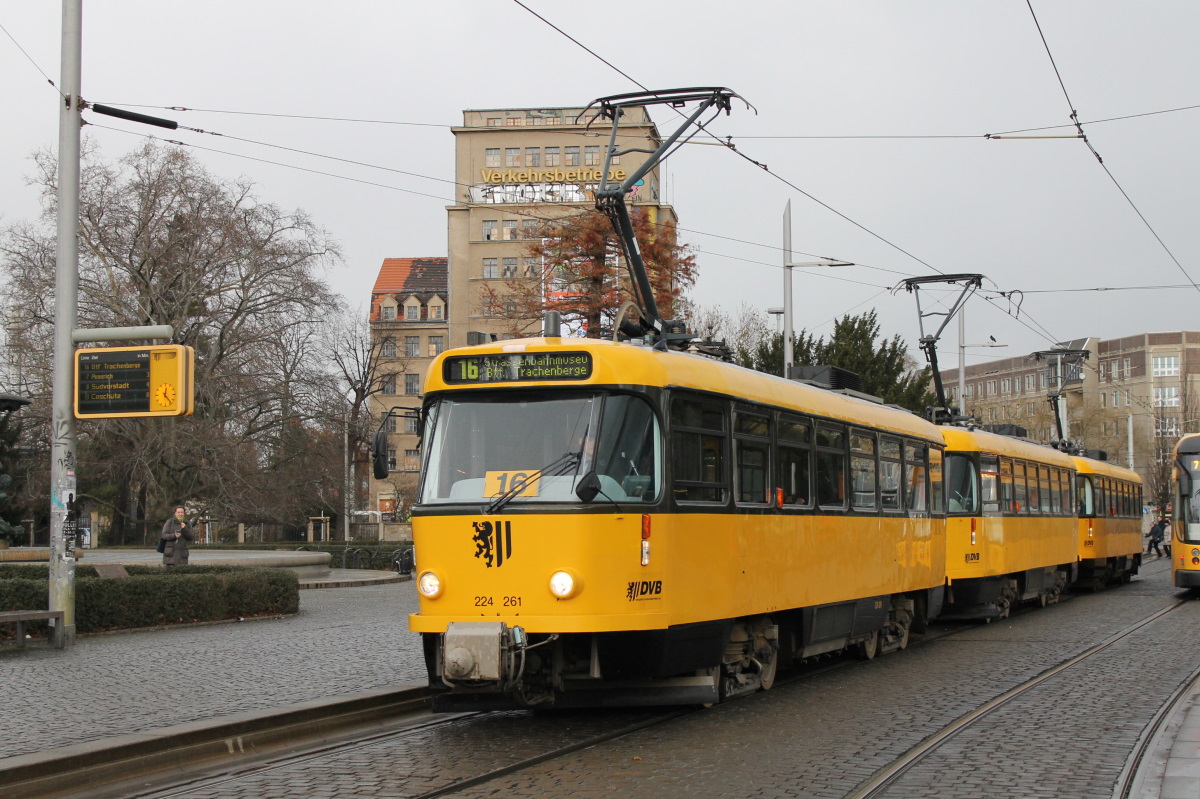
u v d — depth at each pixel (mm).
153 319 42531
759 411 12781
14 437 42062
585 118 80188
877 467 16500
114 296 41781
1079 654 16719
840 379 16766
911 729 10648
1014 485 23656
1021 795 8023
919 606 18859
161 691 12047
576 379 10633
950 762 9148
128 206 42281
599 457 10391
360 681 12781
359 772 8945
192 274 42594
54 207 41688
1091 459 33906
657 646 10508
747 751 9633
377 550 44594
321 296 45250
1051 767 8938
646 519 10508
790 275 26828
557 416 10609
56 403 16438
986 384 114250
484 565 10336
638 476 10594
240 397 43344
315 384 45719
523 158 80688
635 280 18469
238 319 45062
